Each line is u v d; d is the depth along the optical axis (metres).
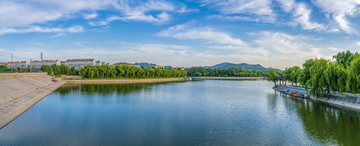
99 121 46.53
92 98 79.00
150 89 116.06
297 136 37.56
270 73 131.62
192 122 46.50
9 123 43.97
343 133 38.69
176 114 53.94
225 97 85.69
